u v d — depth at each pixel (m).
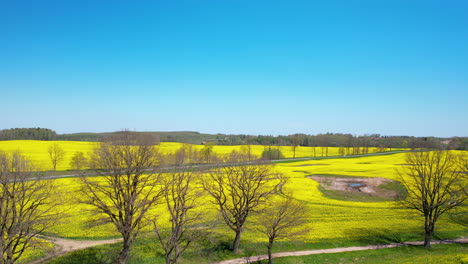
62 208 49.38
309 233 44.69
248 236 44.16
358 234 44.72
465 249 38.81
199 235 38.84
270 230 36.34
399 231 46.19
